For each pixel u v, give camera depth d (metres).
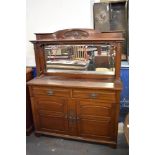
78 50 2.26
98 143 2.18
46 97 2.18
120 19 2.62
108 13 2.52
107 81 2.13
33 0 2.51
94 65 2.25
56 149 2.17
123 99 2.50
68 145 2.23
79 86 1.97
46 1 2.47
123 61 2.59
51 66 2.41
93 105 2.02
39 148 2.19
